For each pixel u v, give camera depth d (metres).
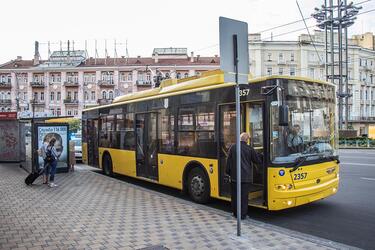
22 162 19.52
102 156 16.25
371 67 89.81
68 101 83.56
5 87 85.88
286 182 7.95
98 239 6.64
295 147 8.20
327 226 7.79
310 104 8.62
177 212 8.59
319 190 8.53
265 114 8.09
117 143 14.85
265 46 80.44
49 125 15.94
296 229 7.61
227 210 9.30
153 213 8.51
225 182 9.16
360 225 7.84
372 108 89.94
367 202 10.03
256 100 8.32
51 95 85.19
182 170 10.61
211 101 9.61
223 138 9.25
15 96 85.69
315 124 8.72
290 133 8.14
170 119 11.22
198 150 10.00
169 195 11.51
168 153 11.27
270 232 6.96
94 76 83.81
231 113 9.04
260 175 8.55
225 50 6.66
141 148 12.95
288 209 9.35
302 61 80.19
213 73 10.13
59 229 7.29
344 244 6.62
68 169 16.56
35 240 6.61
